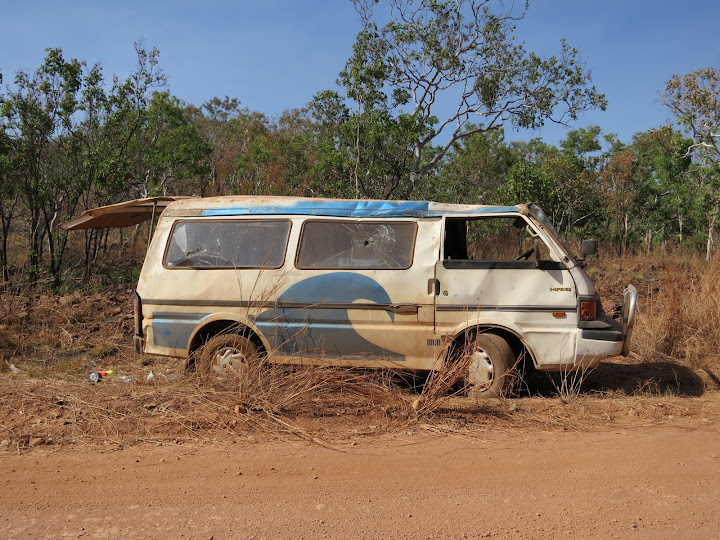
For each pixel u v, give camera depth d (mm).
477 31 18781
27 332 9180
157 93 20219
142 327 6699
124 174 15188
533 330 6051
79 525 3611
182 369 6910
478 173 28125
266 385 5715
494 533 3547
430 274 6168
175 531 3543
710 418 5715
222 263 6508
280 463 4512
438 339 6141
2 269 14180
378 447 4852
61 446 4805
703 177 23500
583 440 5070
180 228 6676
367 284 6223
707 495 4051
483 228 7062
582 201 22766
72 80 14266
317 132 23719
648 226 26422
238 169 26188
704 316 8453
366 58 18156
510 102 19703
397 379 6422
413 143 17234
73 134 14523
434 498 3977
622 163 25500
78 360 8031
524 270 6098
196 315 6512
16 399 5531
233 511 3787
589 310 6004
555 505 3895
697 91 21531
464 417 5539
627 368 7566
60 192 15133
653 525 3652
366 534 3520
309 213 6457
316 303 6266
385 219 6352
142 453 4691
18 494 4000
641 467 4484
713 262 10578
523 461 4586
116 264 17062
